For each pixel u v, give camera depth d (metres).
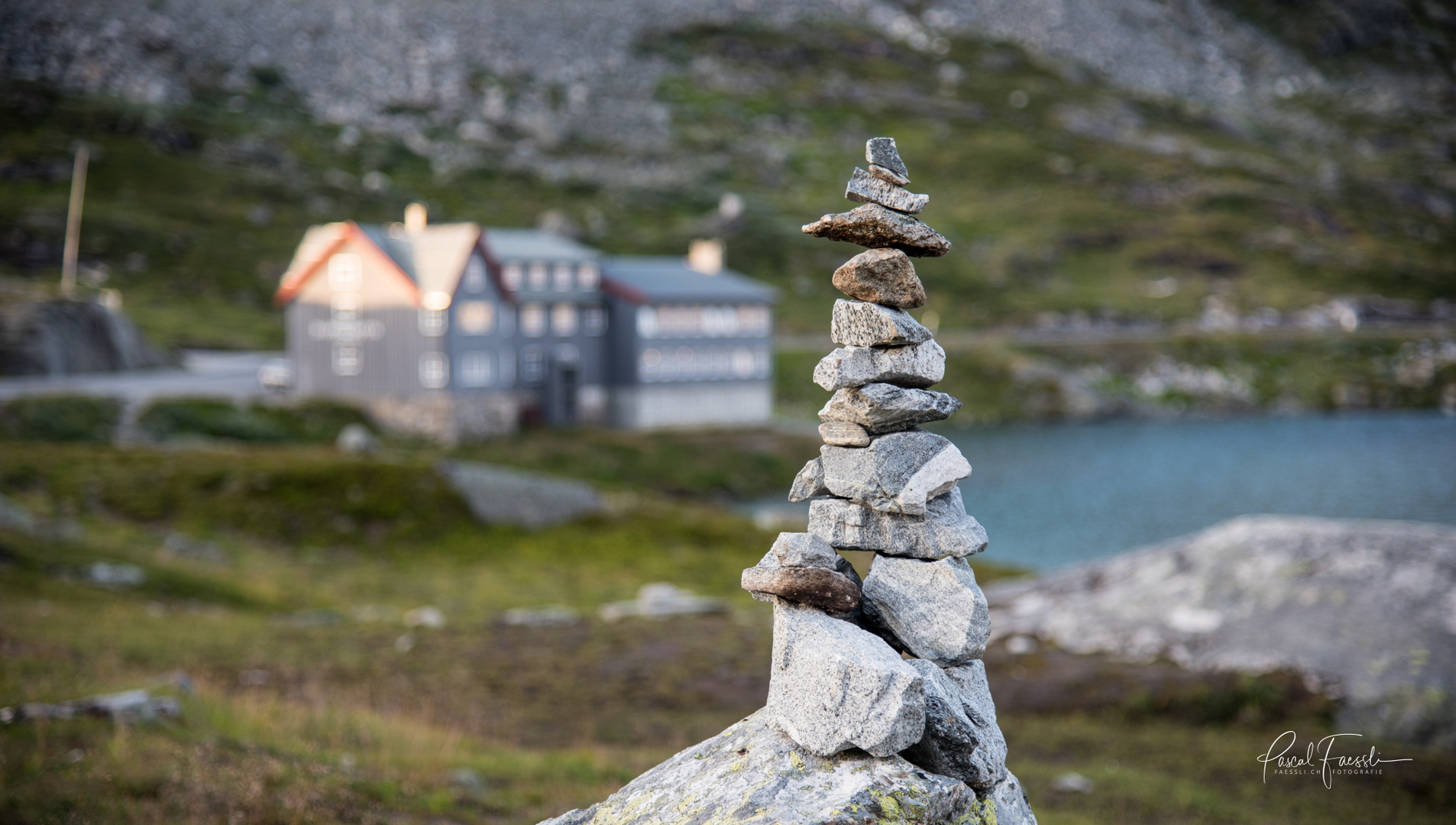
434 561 43.31
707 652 26.23
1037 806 15.91
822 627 6.30
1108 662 23.97
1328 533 26.45
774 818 5.62
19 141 159.88
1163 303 180.62
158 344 97.31
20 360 75.00
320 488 47.78
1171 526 64.25
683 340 93.75
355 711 17.52
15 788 10.29
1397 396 141.12
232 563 38.00
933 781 5.91
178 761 11.93
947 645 6.57
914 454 6.63
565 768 15.70
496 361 81.88
